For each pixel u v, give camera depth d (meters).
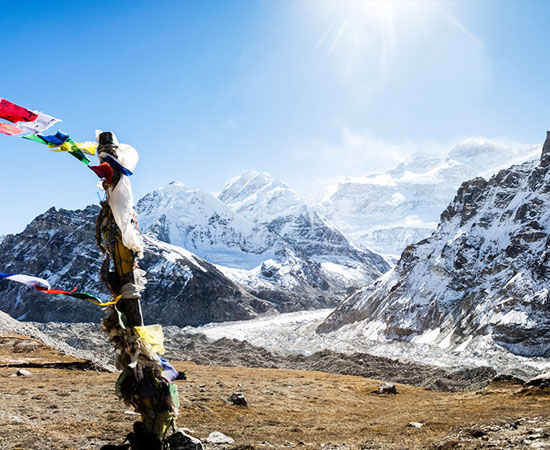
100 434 12.61
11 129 4.05
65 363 35.59
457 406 20.38
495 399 21.22
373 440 12.71
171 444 6.67
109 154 4.99
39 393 21.34
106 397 20.64
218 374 40.62
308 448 11.81
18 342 42.50
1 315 51.16
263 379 37.91
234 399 22.31
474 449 9.26
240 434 14.48
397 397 32.88
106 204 4.98
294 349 109.06
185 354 78.50
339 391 33.66
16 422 13.85
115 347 4.93
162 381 4.87
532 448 8.54
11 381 25.75
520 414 14.17
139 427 4.85
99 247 5.03
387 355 87.44
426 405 23.14
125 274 4.89
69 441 11.65
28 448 10.84
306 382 37.22
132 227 4.88
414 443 11.19
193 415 18.03
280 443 12.95
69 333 99.94
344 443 12.38
